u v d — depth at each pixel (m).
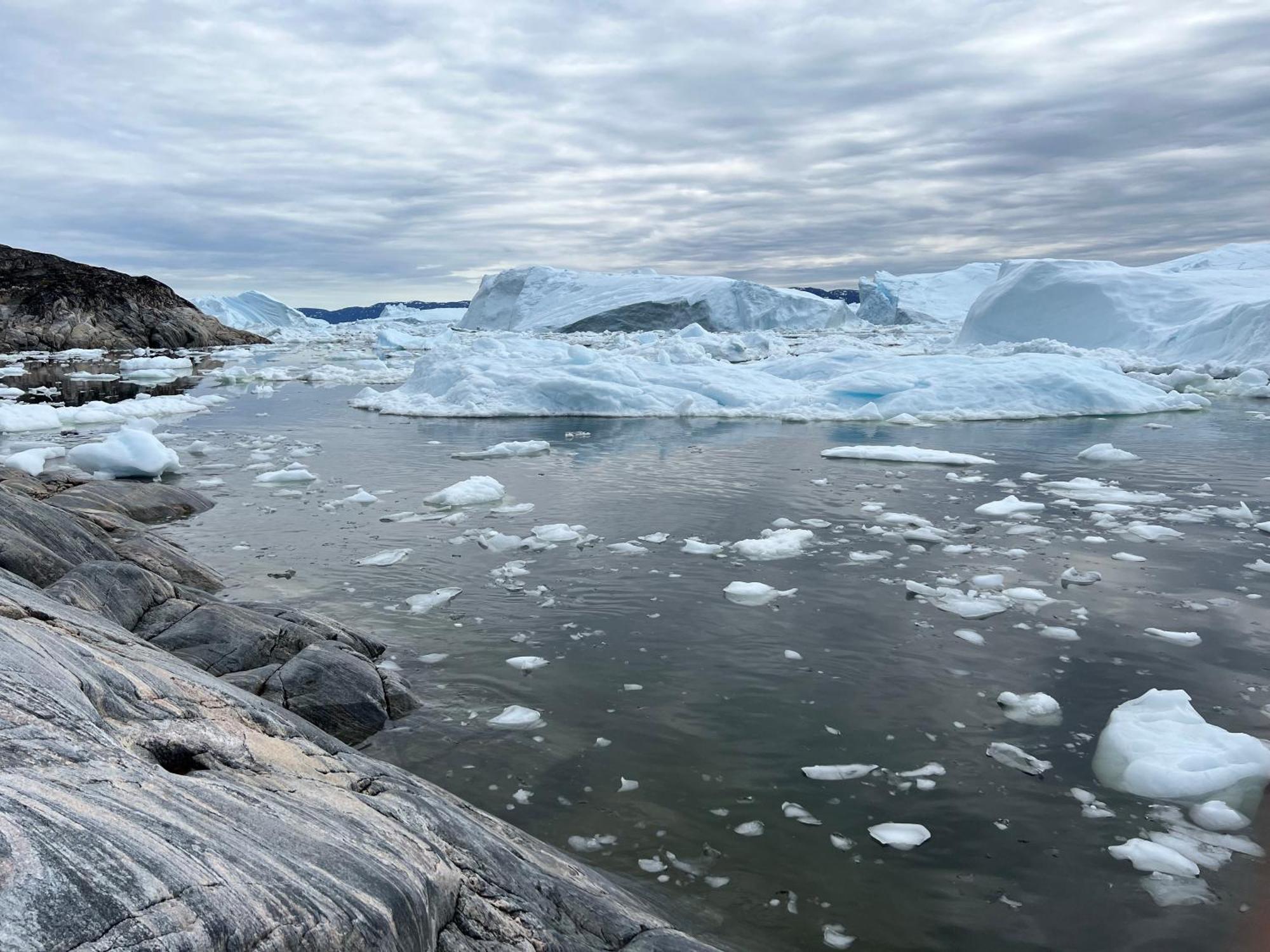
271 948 1.84
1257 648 5.75
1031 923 3.21
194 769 2.63
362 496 10.42
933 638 5.95
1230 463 12.64
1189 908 3.28
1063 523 9.09
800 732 4.67
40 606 3.57
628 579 7.25
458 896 2.57
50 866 1.71
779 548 8.05
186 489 10.28
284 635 5.23
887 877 3.48
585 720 4.80
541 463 13.09
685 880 3.46
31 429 16.89
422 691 5.14
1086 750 4.49
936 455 12.91
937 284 77.50
